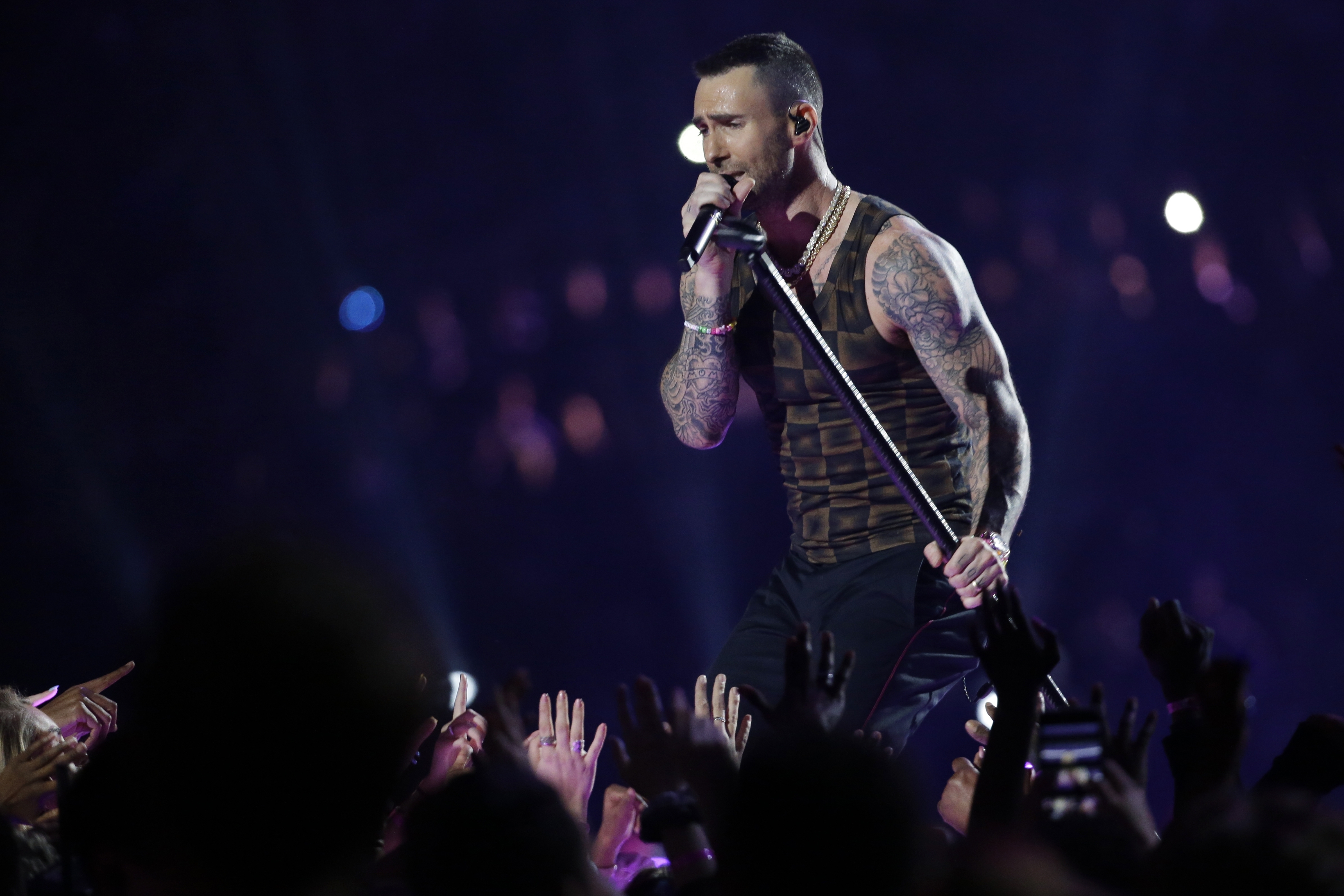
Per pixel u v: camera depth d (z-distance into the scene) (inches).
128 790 179.3
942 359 402.3
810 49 1096.2
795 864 164.4
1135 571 1064.2
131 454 1005.2
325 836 142.5
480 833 173.2
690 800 238.7
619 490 1061.8
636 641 1032.2
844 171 1107.9
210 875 141.4
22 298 995.9
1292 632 1037.2
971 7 1095.0
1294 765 253.6
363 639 143.3
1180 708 262.4
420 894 174.4
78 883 239.3
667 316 1082.7
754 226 384.5
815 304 416.2
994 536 390.6
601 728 298.5
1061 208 1106.7
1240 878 145.8
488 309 1081.4
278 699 137.9
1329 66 1088.8
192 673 138.1
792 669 244.2
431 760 317.7
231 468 1019.9
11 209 997.2
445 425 1064.8
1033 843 171.9
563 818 177.6
